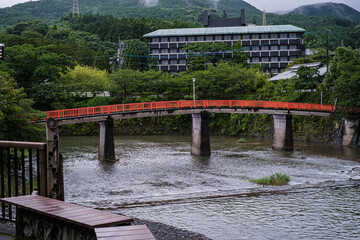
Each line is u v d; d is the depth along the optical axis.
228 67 93.56
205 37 126.62
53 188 10.45
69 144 69.75
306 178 36.78
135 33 171.50
